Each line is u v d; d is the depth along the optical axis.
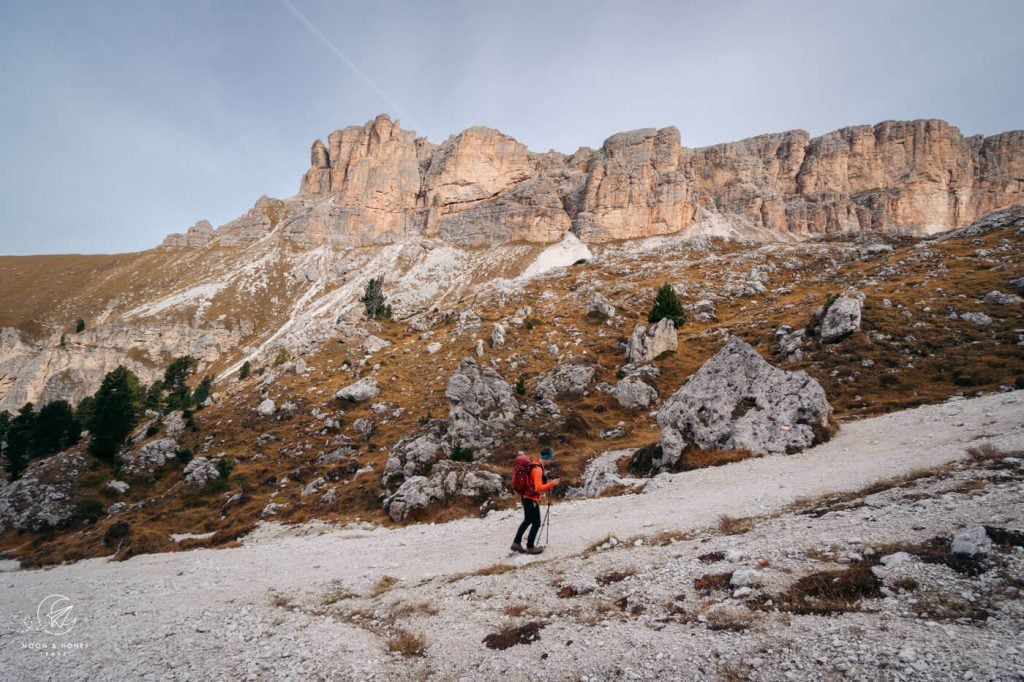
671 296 91.81
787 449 29.78
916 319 60.16
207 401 106.06
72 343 181.12
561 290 143.00
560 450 47.94
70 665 13.77
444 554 21.66
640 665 8.76
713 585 11.60
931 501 13.91
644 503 23.62
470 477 39.69
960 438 24.55
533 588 14.02
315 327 177.25
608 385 65.19
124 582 28.16
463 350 92.19
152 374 177.75
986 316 57.06
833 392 46.53
